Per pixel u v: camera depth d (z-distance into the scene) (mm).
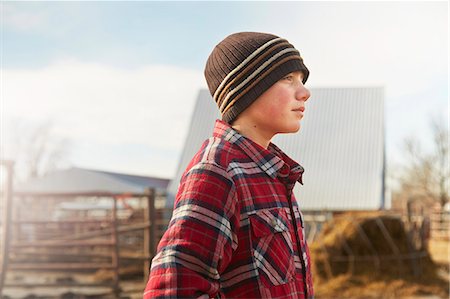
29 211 14758
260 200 1312
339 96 23562
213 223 1229
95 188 24547
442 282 9922
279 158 1387
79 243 8367
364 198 19625
